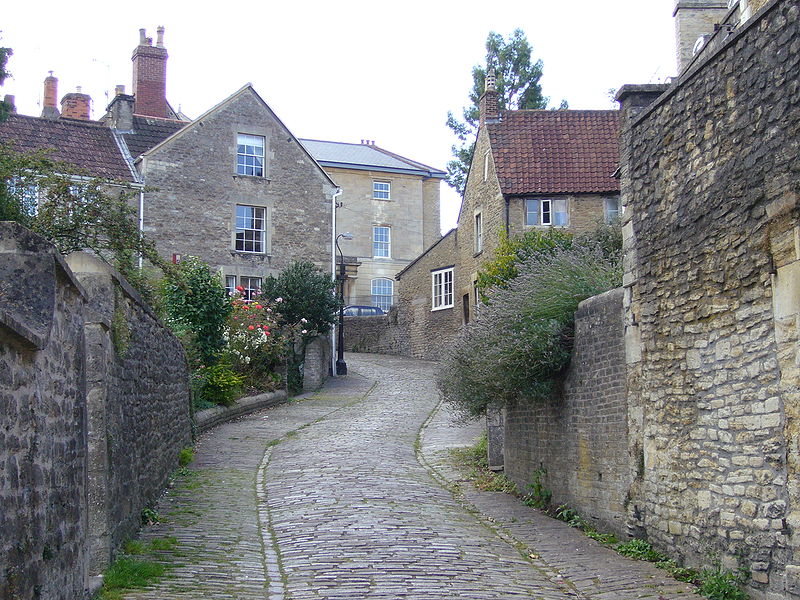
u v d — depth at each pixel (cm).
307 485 1219
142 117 2936
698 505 802
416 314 3728
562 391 1151
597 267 1205
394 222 4831
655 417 891
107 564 729
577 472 1091
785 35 671
